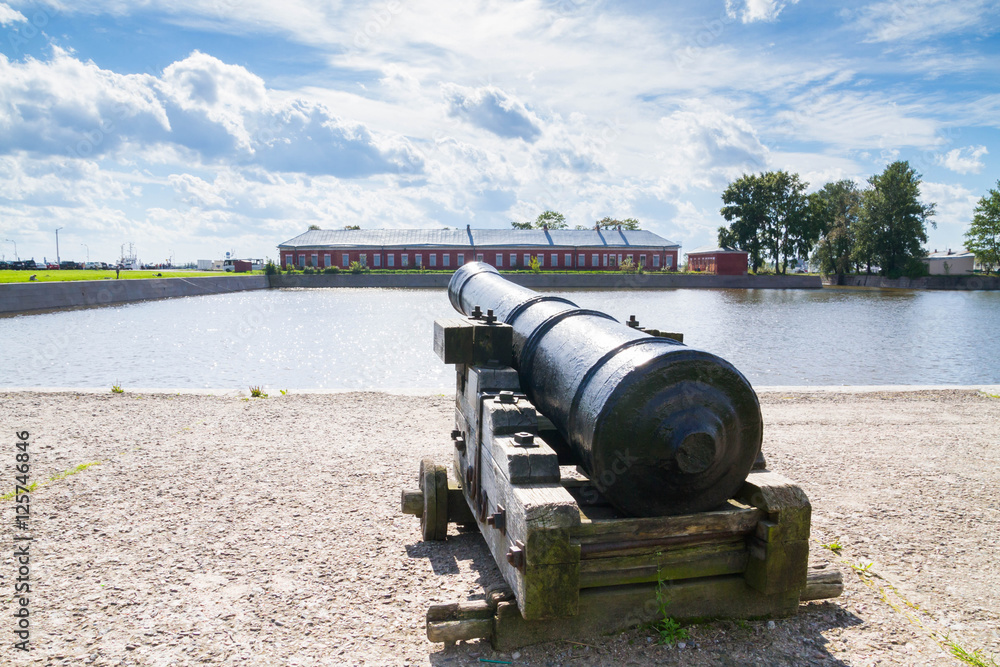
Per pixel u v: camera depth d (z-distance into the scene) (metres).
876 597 3.81
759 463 3.53
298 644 3.24
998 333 26.17
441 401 9.81
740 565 3.30
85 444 7.09
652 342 3.29
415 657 3.14
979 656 3.21
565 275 64.69
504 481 3.21
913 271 68.69
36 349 20.58
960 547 4.57
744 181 74.31
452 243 76.69
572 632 3.19
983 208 69.50
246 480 5.86
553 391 3.57
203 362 18.06
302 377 15.86
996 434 8.09
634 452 2.99
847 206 80.94
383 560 4.21
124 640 3.26
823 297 52.62
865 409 9.69
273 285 64.06
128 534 4.60
